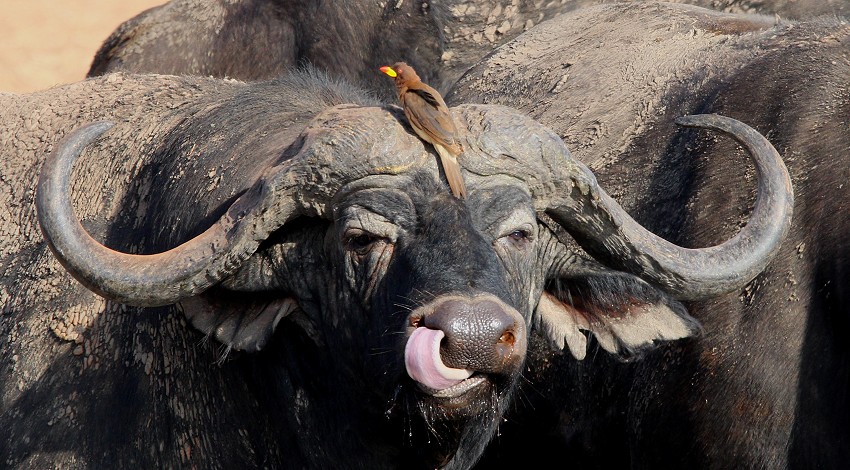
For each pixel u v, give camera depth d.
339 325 16.91
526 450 24.34
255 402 18.75
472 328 14.44
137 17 40.31
